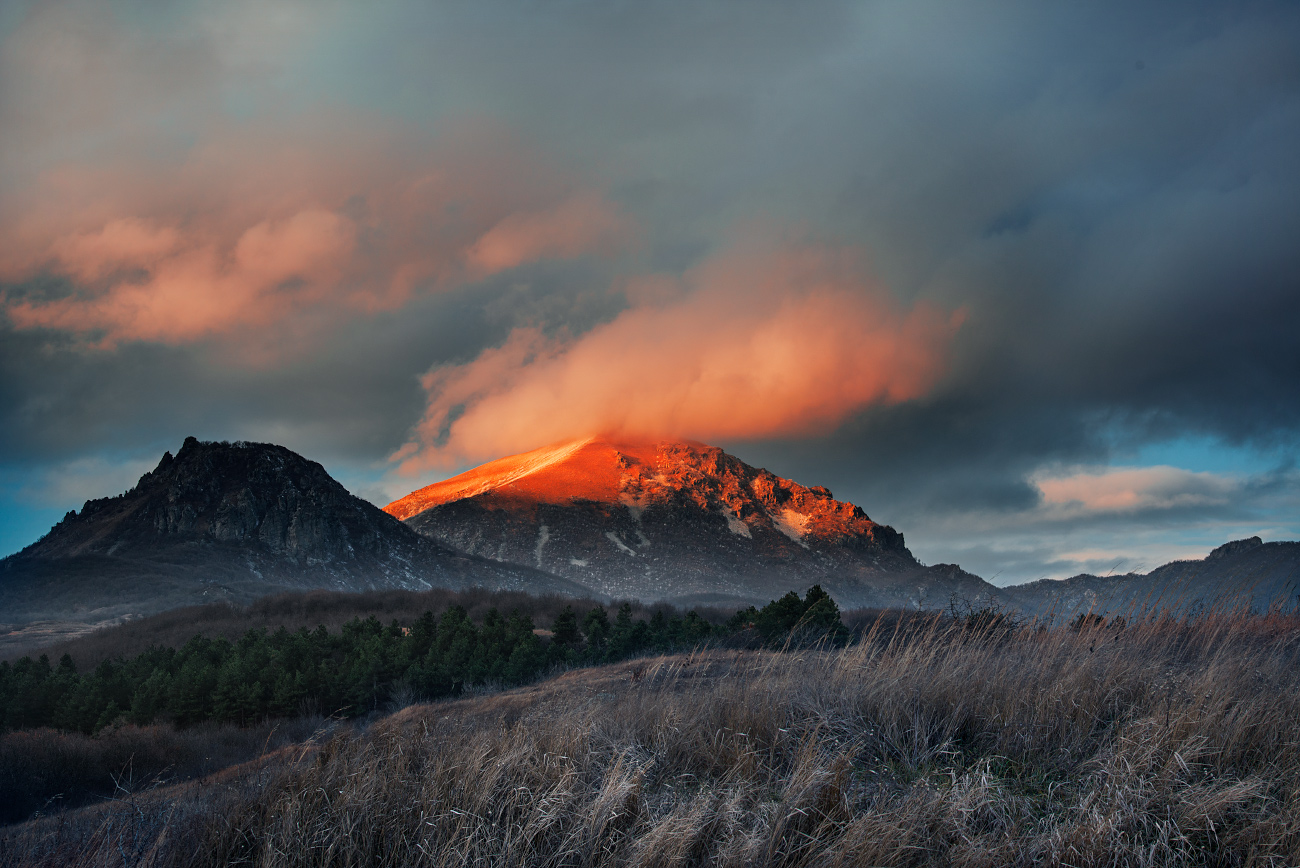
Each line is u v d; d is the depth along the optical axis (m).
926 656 7.94
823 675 8.12
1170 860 4.86
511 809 5.69
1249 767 5.84
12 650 112.88
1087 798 5.41
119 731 38.72
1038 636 8.60
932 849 5.06
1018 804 5.54
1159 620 8.69
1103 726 6.68
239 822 5.86
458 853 5.21
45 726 53.16
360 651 62.44
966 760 6.38
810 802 5.54
